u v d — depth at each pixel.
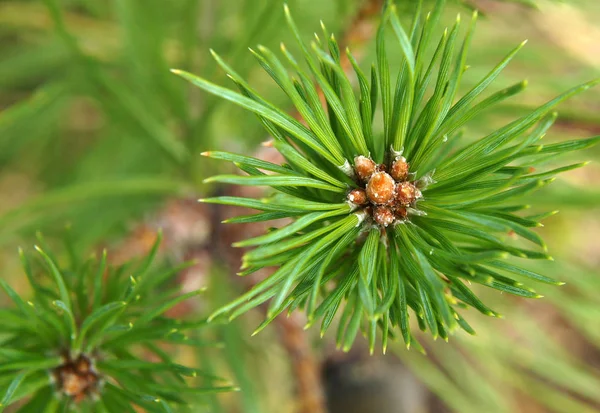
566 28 0.56
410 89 0.27
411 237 0.28
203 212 0.41
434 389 0.58
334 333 0.60
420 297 0.27
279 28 0.40
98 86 0.43
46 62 0.63
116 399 0.31
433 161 0.33
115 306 0.29
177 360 0.41
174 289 0.33
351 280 0.28
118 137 0.64
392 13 0.26
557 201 0.42
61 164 0.74
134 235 0.42
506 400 0.73
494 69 0.28
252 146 0.45
